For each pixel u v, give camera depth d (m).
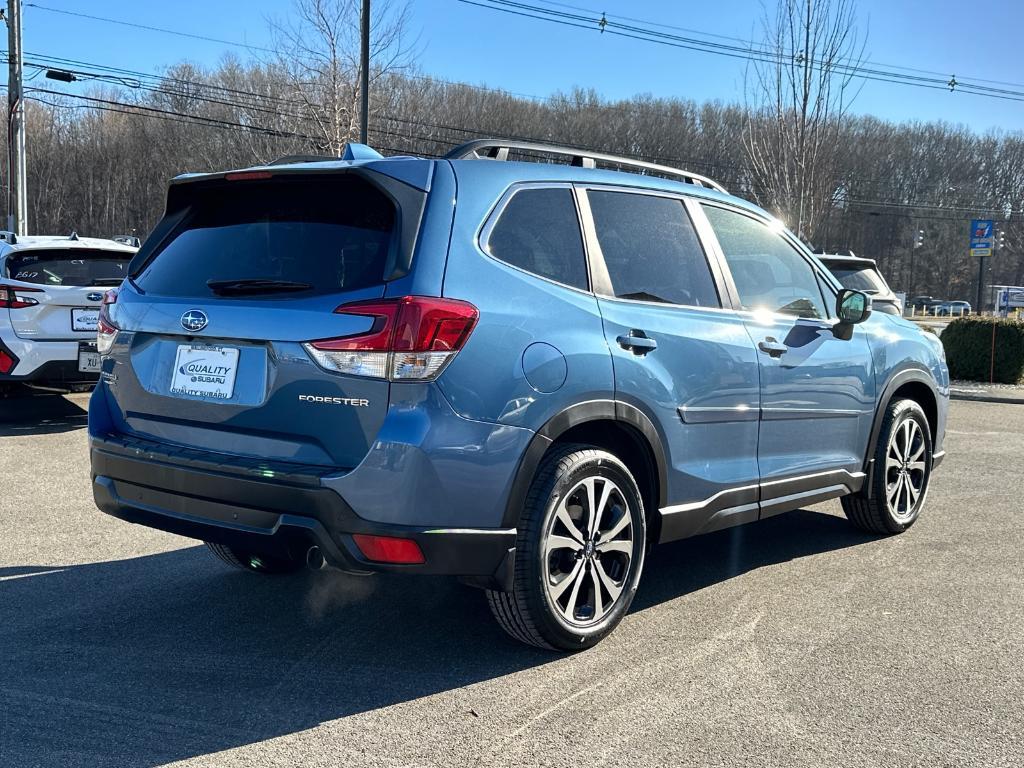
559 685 3.12
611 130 63.78
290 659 3.31
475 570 3.01
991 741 2.76
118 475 3.39
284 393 2.98
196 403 3.18
